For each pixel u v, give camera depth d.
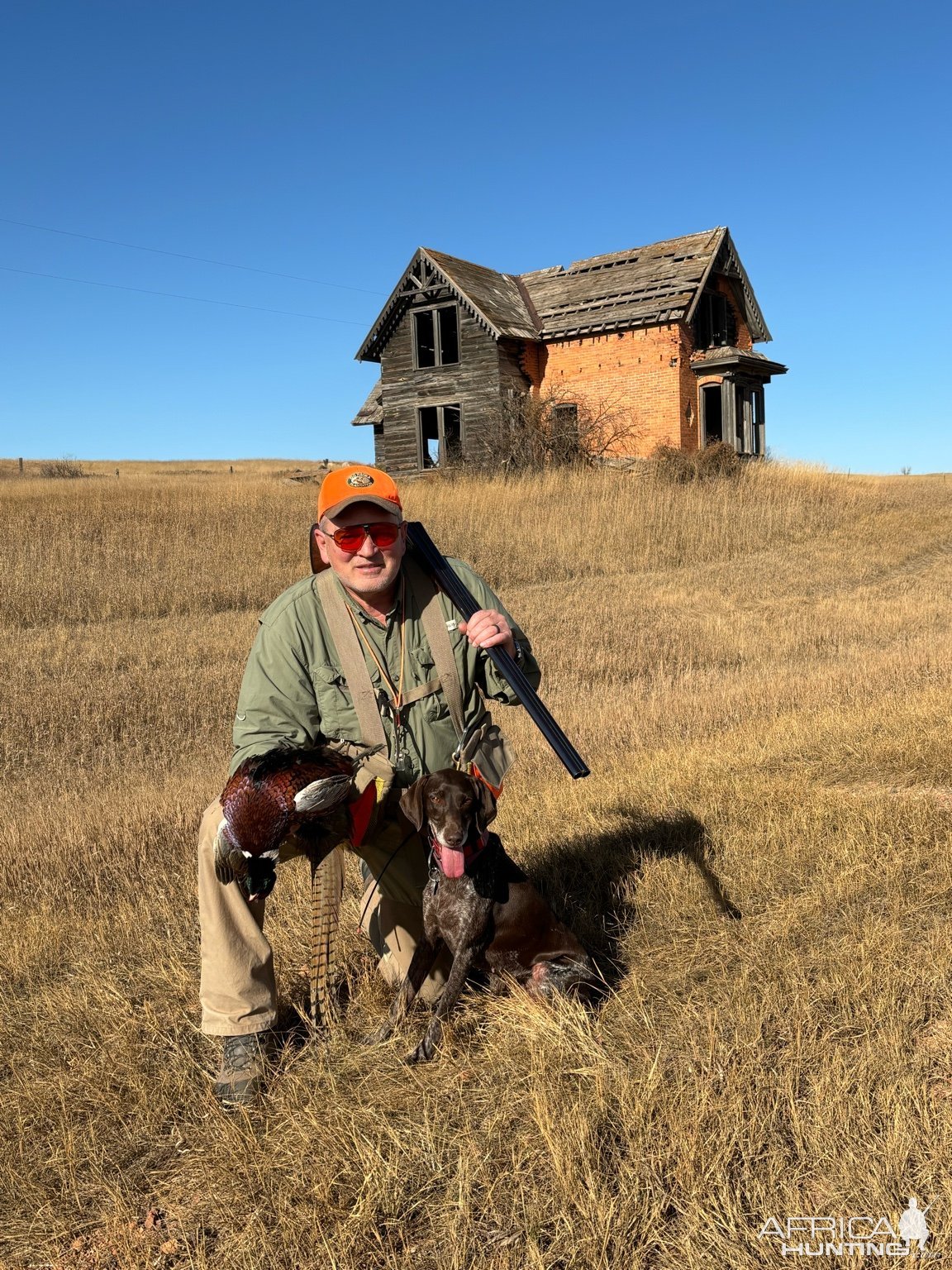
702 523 22.14
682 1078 2.96
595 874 4.75
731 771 6.29
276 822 2.94
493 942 3.46
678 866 4.73
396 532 3.25
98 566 16.69
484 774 3.49
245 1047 3.19
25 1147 2.96
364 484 3.19
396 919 3.70
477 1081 3.13
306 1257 2.45
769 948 3.80
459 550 19.27
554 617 14.70
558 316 30.70
